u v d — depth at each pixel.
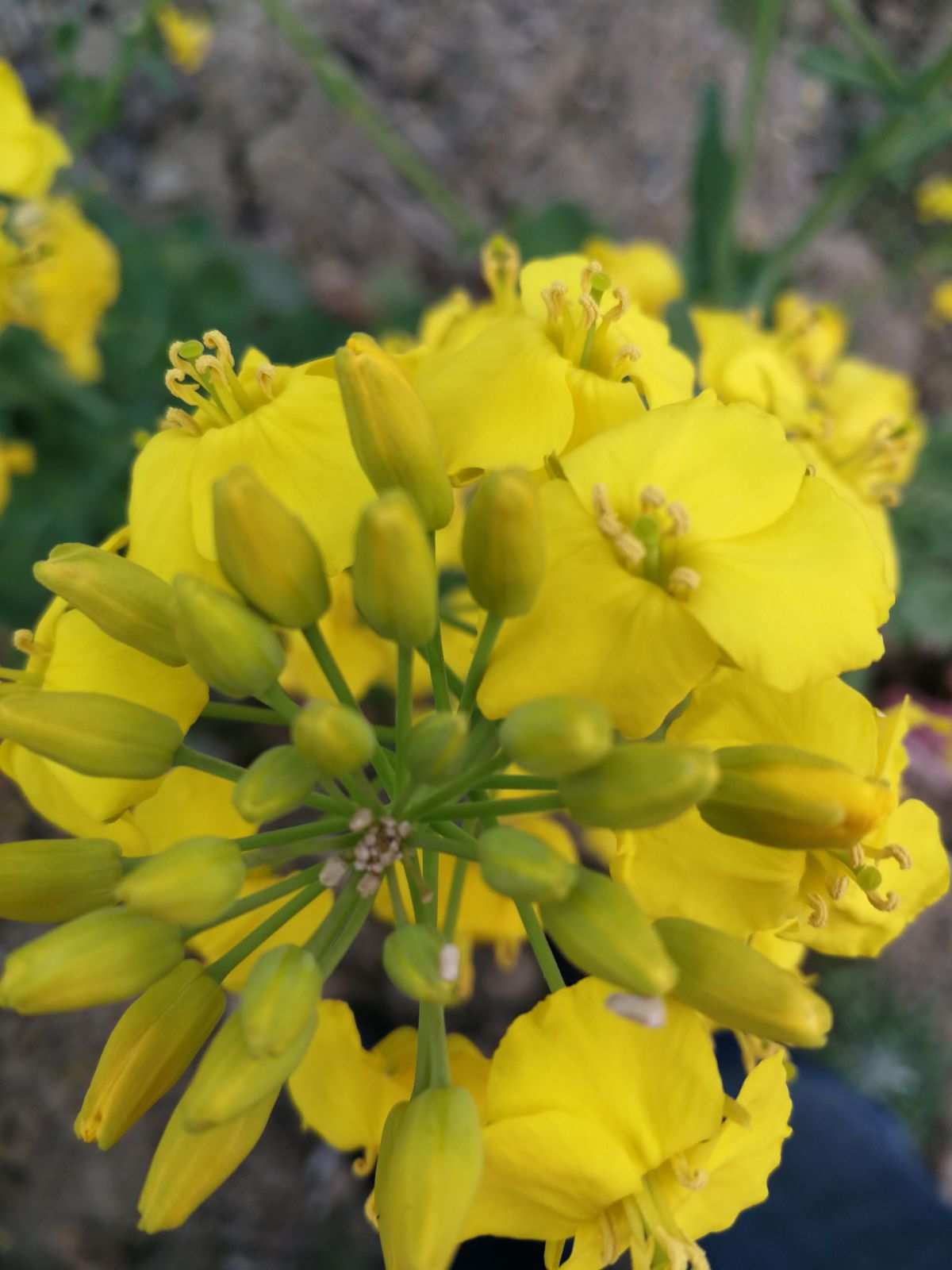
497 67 0.15
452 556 0.07
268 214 0.15
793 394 0.07
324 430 0.05
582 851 0.11
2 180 0.09
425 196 0.15
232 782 0.05
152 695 0.05
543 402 0.05
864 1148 0.09
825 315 0.09
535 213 0.14
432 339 0.07
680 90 0.16
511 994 0.12
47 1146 0.11
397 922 0.05
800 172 0.16
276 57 0.15
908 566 0.14
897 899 0.05
